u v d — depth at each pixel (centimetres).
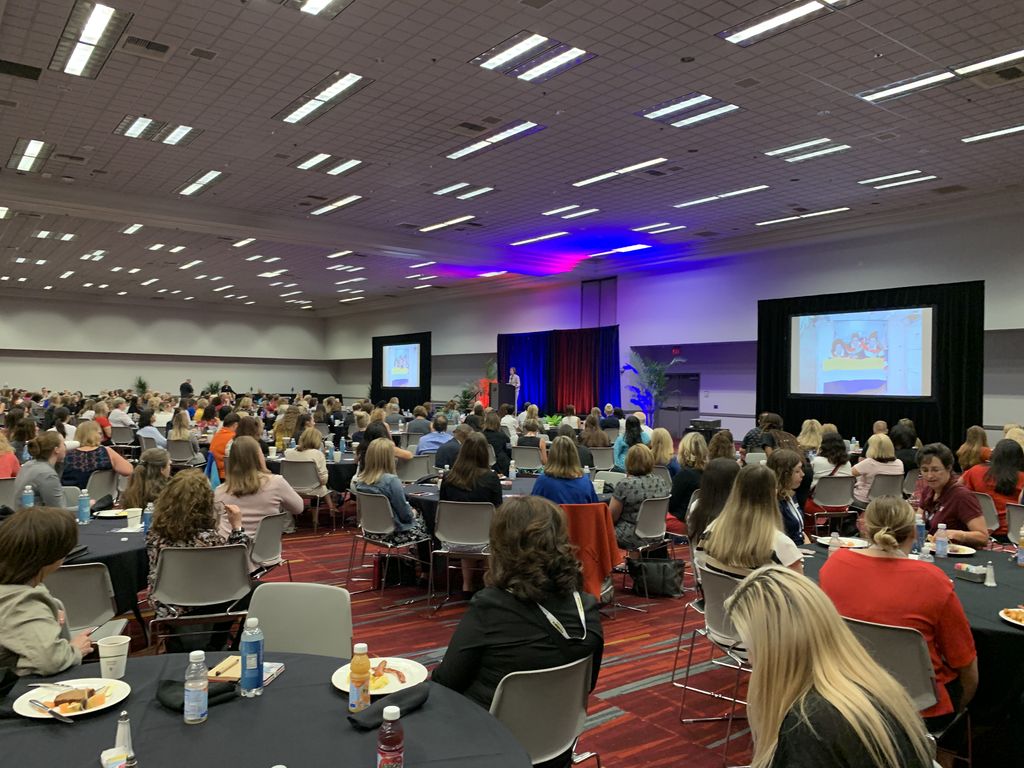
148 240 1700
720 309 1750
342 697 207
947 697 263
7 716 192
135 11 655
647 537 582
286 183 1234
